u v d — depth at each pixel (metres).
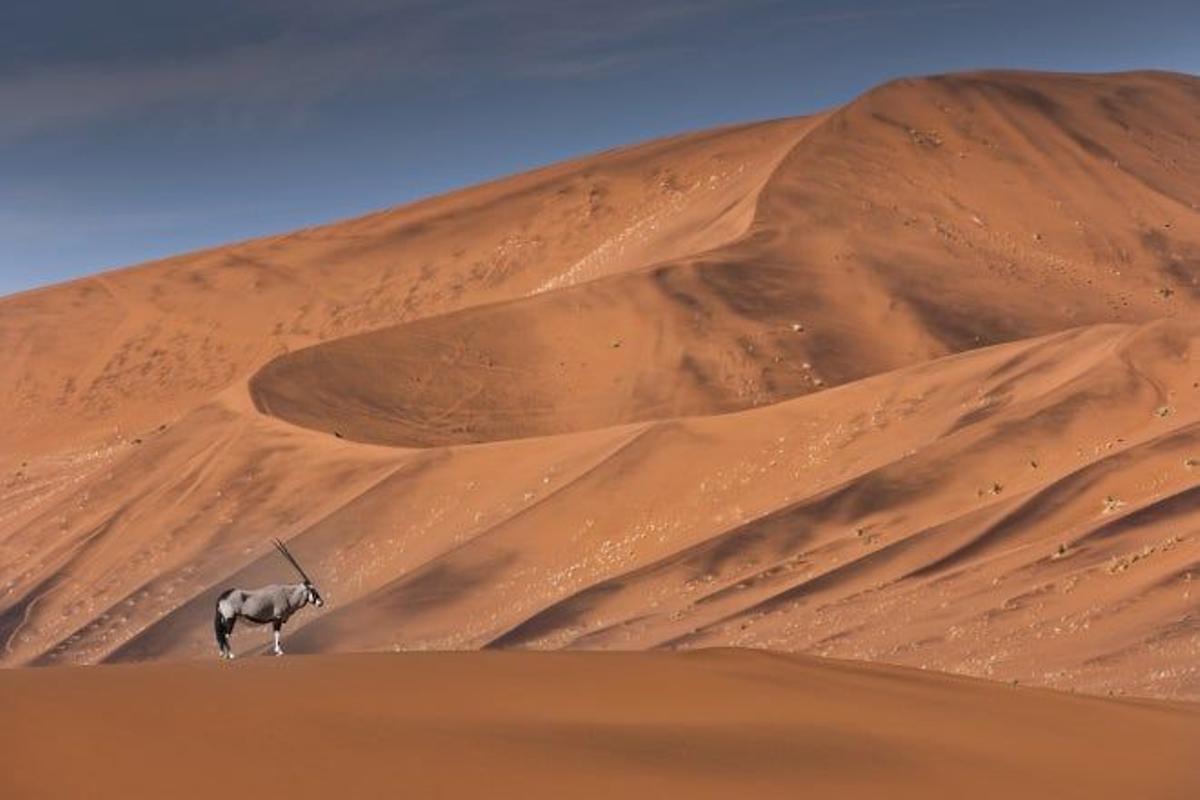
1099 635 88.88
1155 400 138.50
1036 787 24.20
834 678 31.73
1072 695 34.84
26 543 183.88
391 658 27.11
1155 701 36.56
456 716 22.83
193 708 20.56
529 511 151.25
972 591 103.44
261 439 188.25
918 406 153.25
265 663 25.62
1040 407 139.38
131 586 165.25
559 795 19.20
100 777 16.98
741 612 114.06
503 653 28.86
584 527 146.88
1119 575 98.81
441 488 163.62
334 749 19.62
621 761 21.39
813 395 160.88
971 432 137.62
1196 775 26.81
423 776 19.03
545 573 140.62
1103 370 144.62
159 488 185.62
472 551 145.62
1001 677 84.12
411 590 140.25
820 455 149.00
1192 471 117.69
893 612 104.12
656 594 124.00
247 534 167.75
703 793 20.39
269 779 17.94
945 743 26.38
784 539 128.00
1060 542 108.75
